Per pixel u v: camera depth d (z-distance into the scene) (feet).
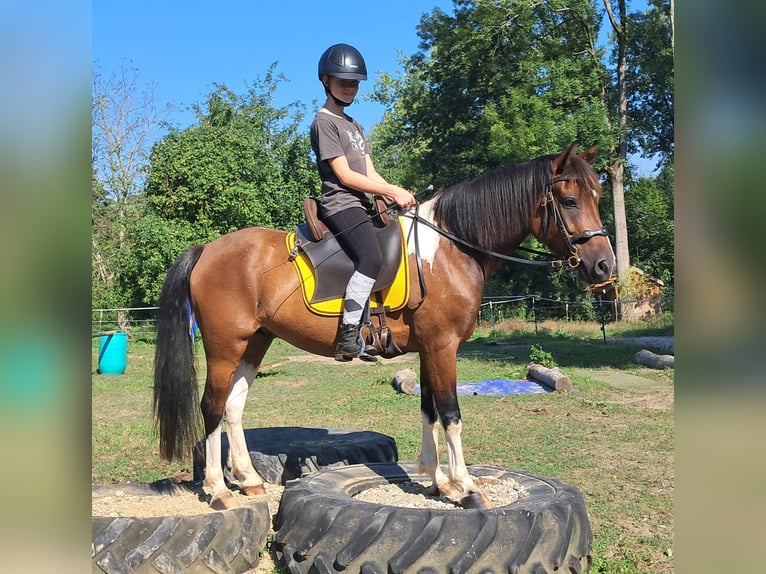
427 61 88.79
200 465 15.47
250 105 83.76
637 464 18.29
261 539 11.49
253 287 12.75
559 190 12.00
